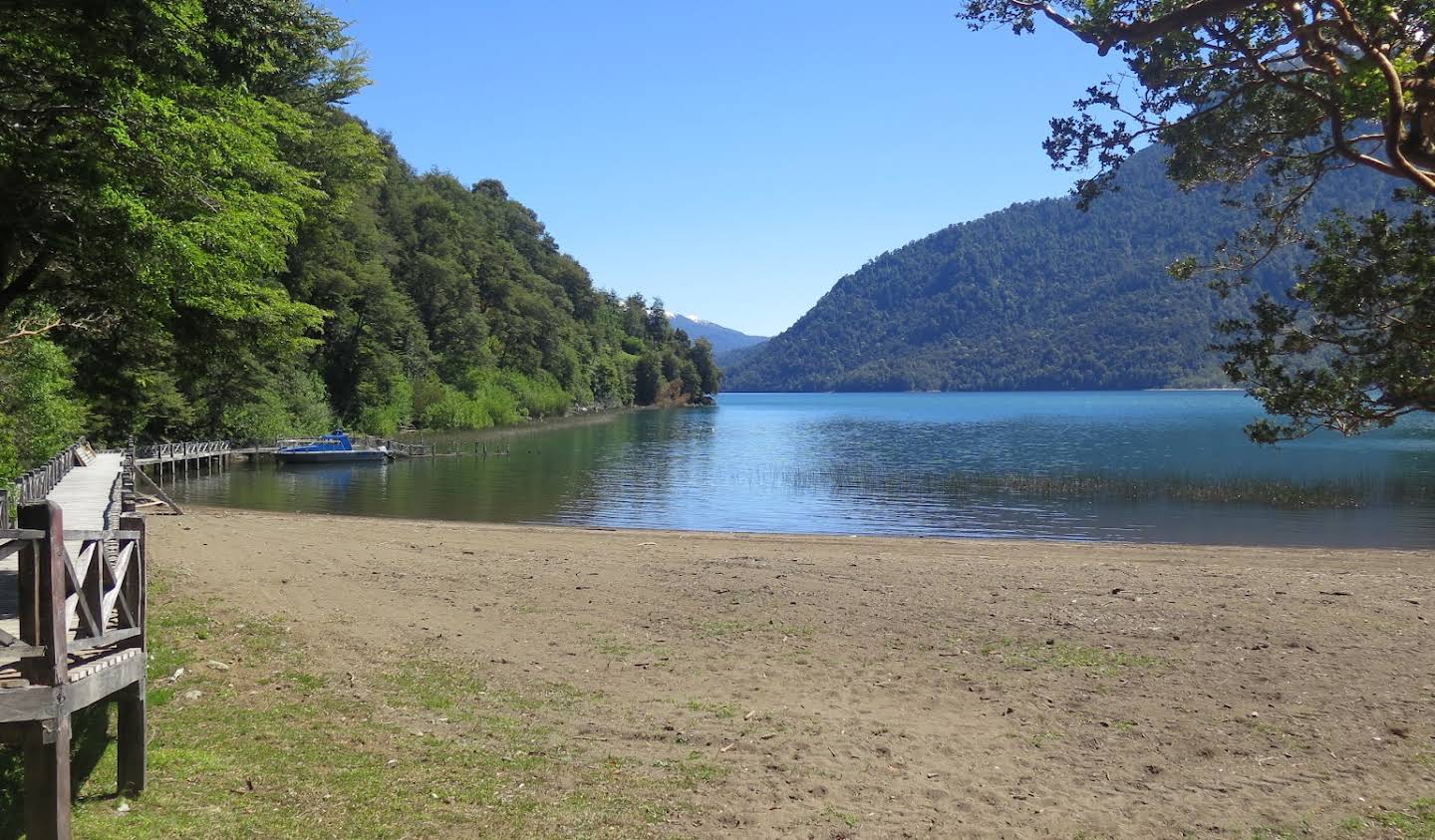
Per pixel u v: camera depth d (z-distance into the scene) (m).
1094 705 8.19
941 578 14.10
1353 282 6.15
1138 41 6.05
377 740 7.05
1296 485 31.67
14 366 21.41
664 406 145.50
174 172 9.97
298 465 43.72
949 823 5.93
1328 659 9.39
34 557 4.43
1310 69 5.99
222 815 5.53
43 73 8.77
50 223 9.75
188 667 8.79
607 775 6.55
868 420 95.88
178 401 37.91
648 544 18.69
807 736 7.45
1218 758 6.99
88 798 5.62
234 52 9.99
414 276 82.62
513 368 100.88
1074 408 122.56
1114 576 14.28
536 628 10.98
